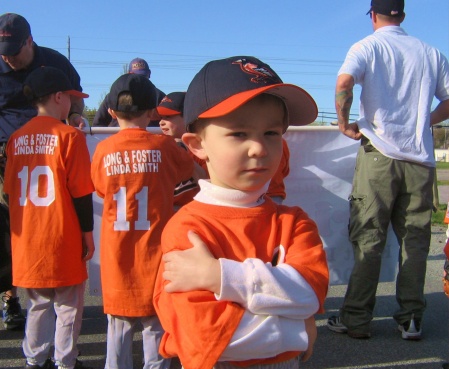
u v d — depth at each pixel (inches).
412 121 133.0
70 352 112.7
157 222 104.8
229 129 49.7
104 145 108.0
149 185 104.9
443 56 137.3
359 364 124.4
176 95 137.5
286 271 47.8
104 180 106.3
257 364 49.6
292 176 149.2
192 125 54.6
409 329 136.8
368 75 132.5
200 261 47.3
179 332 47.9
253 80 48.8
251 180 50.5
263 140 50.3
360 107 137.2
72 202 113.3
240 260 50.1
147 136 107.8
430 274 197.0
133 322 105.2
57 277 110.2
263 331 46.0
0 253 128.1
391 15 135.8
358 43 135.5
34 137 113.6
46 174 111.6
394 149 131.6
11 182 115.4
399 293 139.3
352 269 150.1
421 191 134.6
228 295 46.0
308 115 55.6
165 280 51.7
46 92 115.0
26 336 114.6
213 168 52.2
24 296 171.9
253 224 51.8
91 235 116.3
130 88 107.0
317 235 54.4
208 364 45.1
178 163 110.4
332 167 150.8
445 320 151.9
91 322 151.4
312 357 128.1
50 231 110.6
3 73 143.0
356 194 136.9
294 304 46.9
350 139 150.8
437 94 139.4
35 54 145.8
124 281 102.8
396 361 126.0
